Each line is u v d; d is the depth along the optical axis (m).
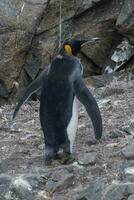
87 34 24.45
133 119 18.08
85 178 14.11
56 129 14.58
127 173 13.98
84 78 24.25
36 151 16.44
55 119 14.55
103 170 14.36
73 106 14.55
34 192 13.87
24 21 23.58
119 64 24.56
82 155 15.12
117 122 17.95
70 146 14.74
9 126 19.23
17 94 24.11
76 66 14.95
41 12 23.67
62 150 14.70
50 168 14.82
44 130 14.81
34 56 24.00
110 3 24.53
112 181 13.68
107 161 14.80
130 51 24.53
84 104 14.36
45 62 23.89
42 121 14.80
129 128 17.08
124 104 19.86
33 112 21.03
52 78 14.82
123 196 12.96
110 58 24.81
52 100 14.60
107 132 17.06
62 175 14.23
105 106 19.83
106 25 24.59
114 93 21.70
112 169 14.35
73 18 24.30
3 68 23.64
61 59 15.16
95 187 13.37
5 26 23.50
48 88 14.73
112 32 24.78
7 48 23.50
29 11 23.64
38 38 23.89
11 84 23.95
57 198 13.31
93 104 14.33
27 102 22.86
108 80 23.80
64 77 14.71
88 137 16.89
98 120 14.12
